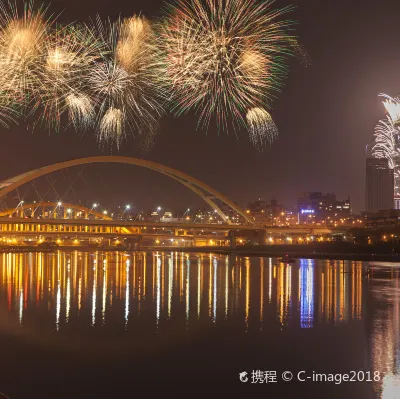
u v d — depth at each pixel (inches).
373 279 3383.4
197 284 2992.1
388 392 1127.0
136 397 1101.7
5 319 1795.0
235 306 2118.6
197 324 1743.4
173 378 1209.4
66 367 1277.1
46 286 2792.8
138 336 1571.1
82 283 2972.4
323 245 7844.5
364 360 1337.4
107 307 2064.5
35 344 1472.7
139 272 3870.6
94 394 1113.4
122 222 7844.5
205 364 1307.8
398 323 1775.3
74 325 1708.9
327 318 1862.7
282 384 1174.3
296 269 4343.0
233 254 7657.5
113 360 1336.1
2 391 1124.5
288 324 1753.2
